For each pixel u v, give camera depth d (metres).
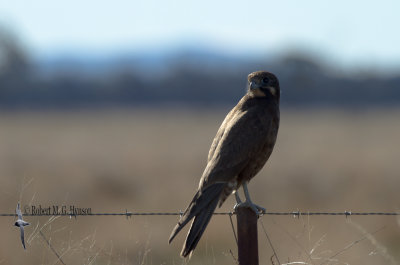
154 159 30.94
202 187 8.06
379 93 114.56
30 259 10.37
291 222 13.91
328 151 36.09
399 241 13.82
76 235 11.16
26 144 43.44
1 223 12.42
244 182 8.59
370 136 50.16
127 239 11.45
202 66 136.38
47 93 121.06
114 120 81.38
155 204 16.61
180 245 12.40
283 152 36.00
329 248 11.83
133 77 129.75
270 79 9.04
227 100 122.00
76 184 19.70
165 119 82.88
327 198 18.39
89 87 126.25
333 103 111.31
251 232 7.19
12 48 119.88
